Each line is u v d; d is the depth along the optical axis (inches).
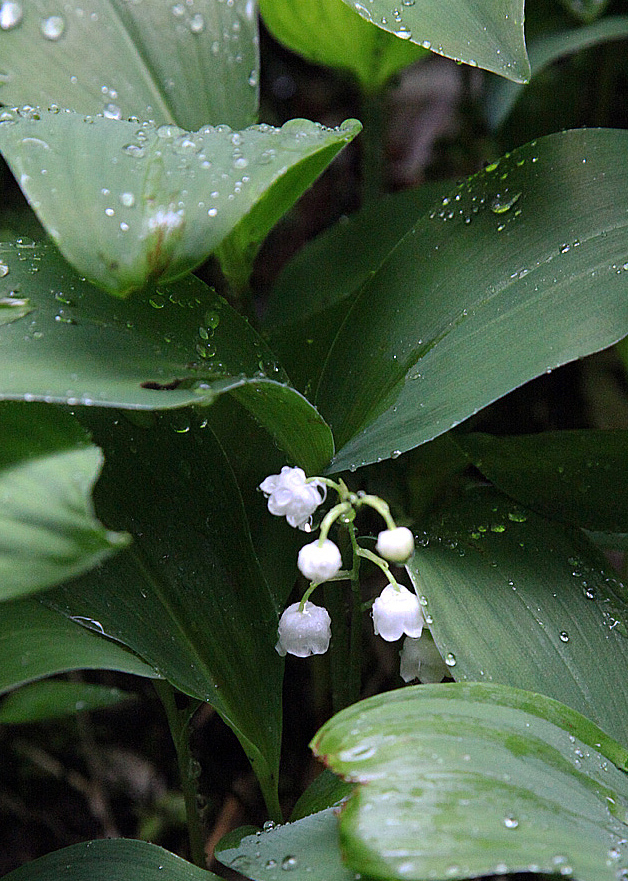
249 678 20.8
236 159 19.9
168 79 21.6
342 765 19.1
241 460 21.9
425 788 18.9
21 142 19.7
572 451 21.4
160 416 21.1
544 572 20.8
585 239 20.8
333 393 21.3
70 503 18.8
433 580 20.5
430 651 21.0
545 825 18.9
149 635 20.6
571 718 19.7
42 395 19.2
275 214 21.6
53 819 24.2
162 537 20.9
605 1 24.2
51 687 23.1
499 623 20.4
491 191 21.3
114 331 20.1
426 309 21.1
